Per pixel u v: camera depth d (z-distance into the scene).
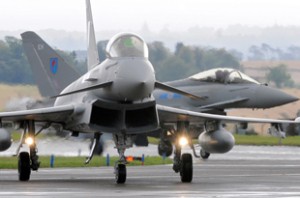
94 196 59.44
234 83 133.38
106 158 105.81
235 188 66.94
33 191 63.72
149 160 111.94
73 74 102.00
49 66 103.50
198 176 83.62
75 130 77.81
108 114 72.69
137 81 69.06
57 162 103.81
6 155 120.81
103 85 70.88
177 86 135.75
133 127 72.31
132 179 78.81
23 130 78.06
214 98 133.12
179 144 77.06
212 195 60.28
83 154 122.94
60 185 70.25
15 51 193.25
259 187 68.00
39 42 104.19
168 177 81.88
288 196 59.62
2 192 62.72
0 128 74.31
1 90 153.25
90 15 89.94
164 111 74.50
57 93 102.31
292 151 144.88
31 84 156.88
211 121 78.81
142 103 71.12
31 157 77.06
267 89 132.38
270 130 81.00
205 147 78.88
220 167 100.62
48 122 78.19
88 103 72.69
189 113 75.12
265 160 117.44
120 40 72.00
